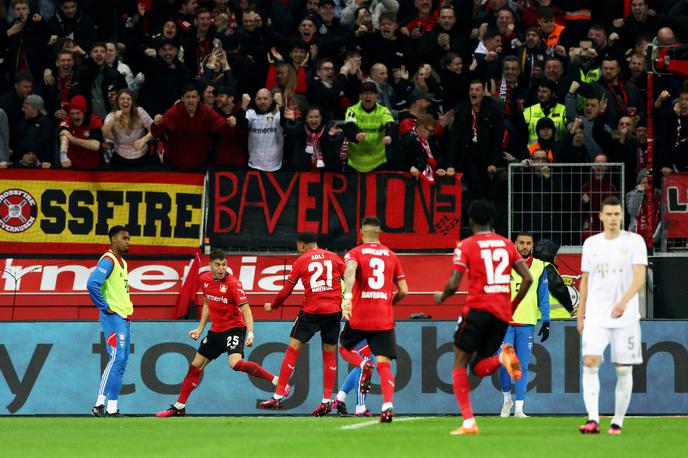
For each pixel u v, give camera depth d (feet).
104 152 196.75
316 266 158.61
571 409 172.96
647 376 173.17
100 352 173.88
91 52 200.54
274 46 218.59
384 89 207.41
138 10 225.35
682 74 185.16
